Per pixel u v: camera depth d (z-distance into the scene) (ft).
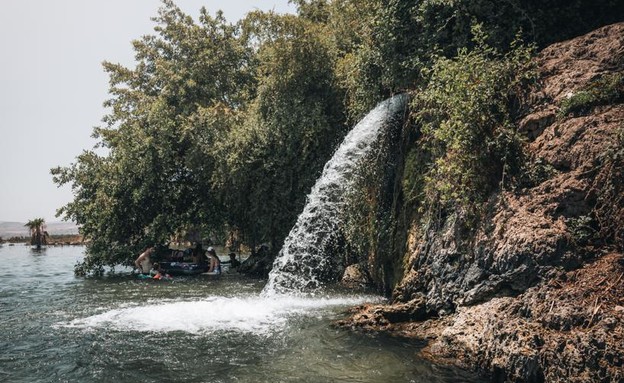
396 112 40.98
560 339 16.53
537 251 20.35
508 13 33.96
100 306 38.06
